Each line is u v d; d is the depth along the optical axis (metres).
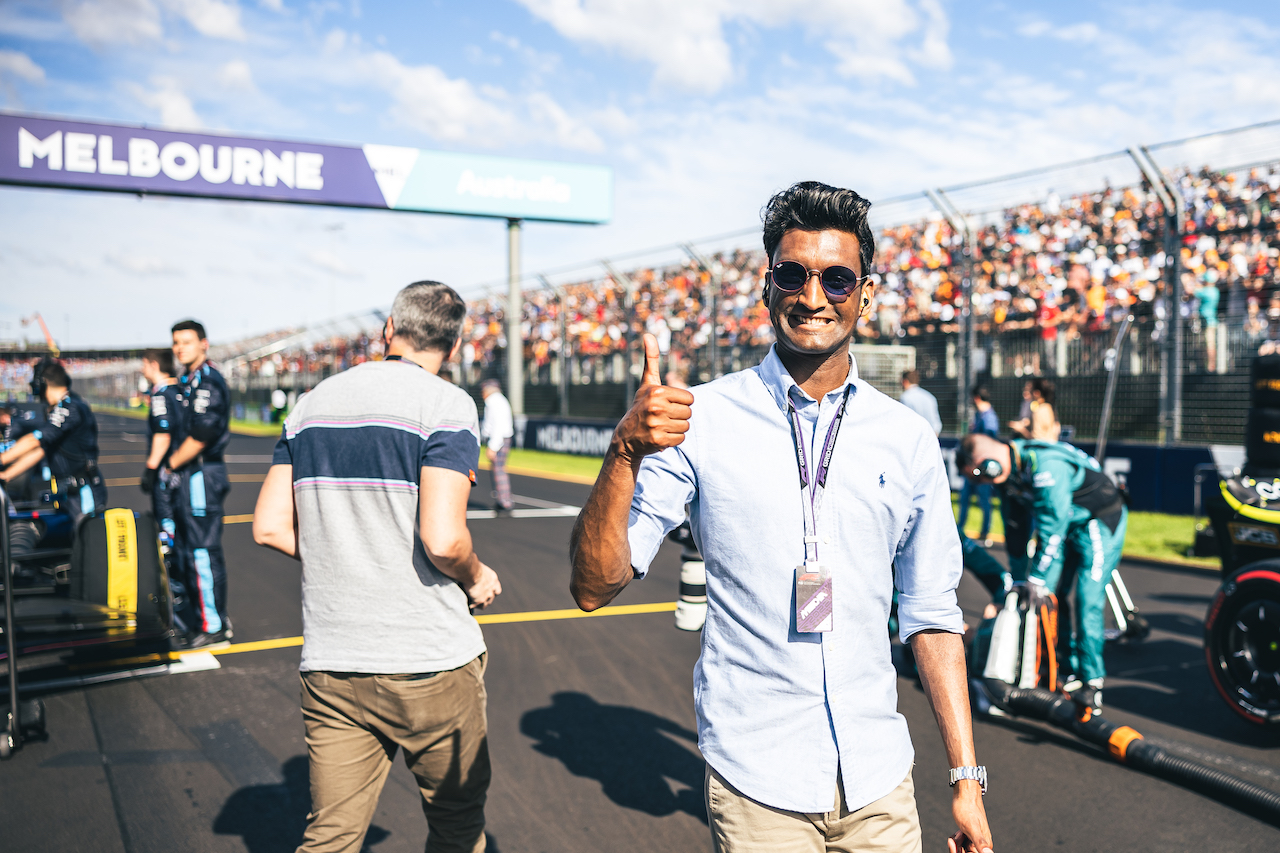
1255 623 3.79
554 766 3.51
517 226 20.53
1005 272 12.20
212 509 5.14
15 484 6.37
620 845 2.90
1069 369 10.99
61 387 5.86
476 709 2.06
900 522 1.50
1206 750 3.71
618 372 18.28
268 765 3.49
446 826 2.07
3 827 2.97
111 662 4.84
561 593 6.60
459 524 1.93
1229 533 4.37
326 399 2.02
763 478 1.44
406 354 2.15
